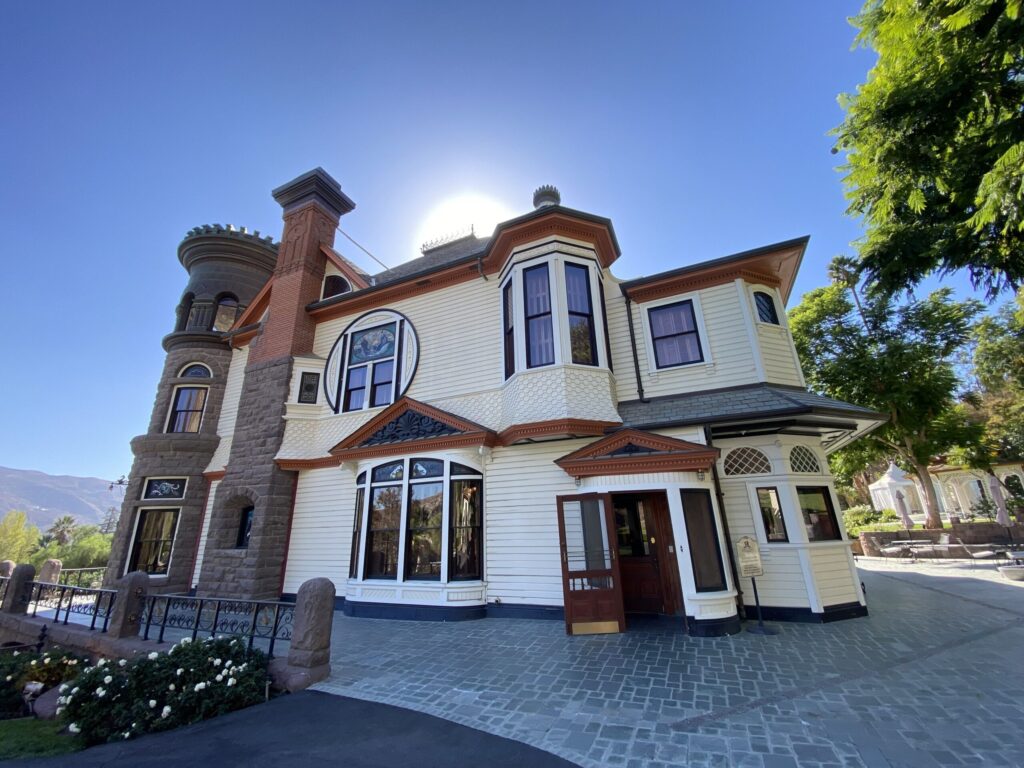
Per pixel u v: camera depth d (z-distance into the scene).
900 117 7.27
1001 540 17.95
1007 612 7.78
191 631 8.08
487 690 5.21
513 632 7.74
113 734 4.68
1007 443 22.00
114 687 5.08
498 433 9.70
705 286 9.92
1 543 37.91
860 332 19.05
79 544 39.22
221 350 14.71
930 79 6.91
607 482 8.05
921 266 8.38
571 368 8.98
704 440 8.26
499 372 10.34
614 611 7.49
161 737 4.56
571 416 8.57
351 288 13.75
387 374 11.92
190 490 13.00
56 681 7.20
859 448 19.73
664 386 9.62
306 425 12.12
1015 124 6.30
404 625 8.56
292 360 12.50
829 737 3.85
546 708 4.66
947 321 18.22
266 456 11.77
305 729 4.47
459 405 10.55
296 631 5.91
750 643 6.57
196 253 15.89
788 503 8.22
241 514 12.10
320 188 14.66
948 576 12.07
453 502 9.41
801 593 7.81
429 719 4.54
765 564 8.14
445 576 8.96
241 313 15.47
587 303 9.72
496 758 3.77
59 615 9.68
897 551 17.16
